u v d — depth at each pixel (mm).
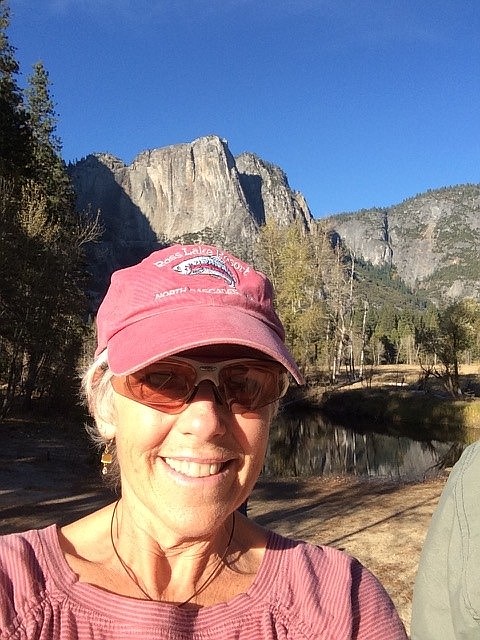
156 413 1074
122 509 1146
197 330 1018
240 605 1104
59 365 25734
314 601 1145
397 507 10953
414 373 51438
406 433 26250
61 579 1044
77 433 21594
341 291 45281
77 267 27125
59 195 33562
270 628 1089
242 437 1110
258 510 11352
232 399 1095
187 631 1041
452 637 1525
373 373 49781
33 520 10164
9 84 26188
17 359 25156
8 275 21391
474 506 1468
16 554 1055
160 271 1113
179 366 1070
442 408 28812
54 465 15383
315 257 41469
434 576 1592
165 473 1089
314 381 40000
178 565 1129
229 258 1187
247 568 1191
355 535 8844
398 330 86062
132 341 1046
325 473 16891
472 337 33281
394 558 7551
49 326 23688
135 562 1117
